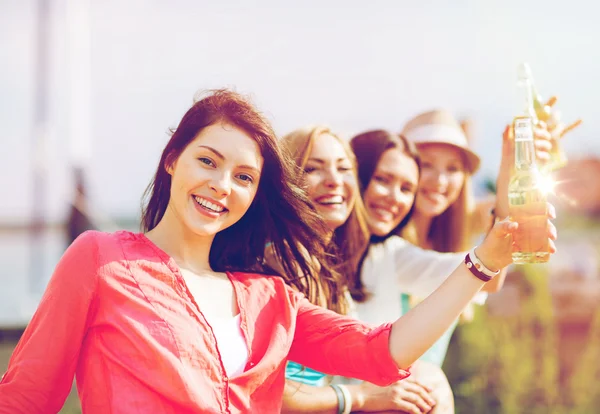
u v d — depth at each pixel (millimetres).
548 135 2707
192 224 2264
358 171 3250
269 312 2354
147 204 2459
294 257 2645
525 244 2180
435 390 2898
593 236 6816
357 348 2262
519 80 2730
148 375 2082
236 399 2160
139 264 2184
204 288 2311
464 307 2193
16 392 2090
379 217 3205
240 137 2299
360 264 3113
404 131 3859
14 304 7520
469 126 5172
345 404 2744
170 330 2121
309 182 2982
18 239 16719
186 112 2330
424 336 2188
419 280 3166
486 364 5031
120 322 2117
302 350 2396
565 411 5062
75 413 4453
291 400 2707
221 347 2217
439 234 3850
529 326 5168
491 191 4805
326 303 2818
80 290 2129
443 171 3742
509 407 4922
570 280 6188
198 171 2260
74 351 2139
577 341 5656
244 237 2580
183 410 2088
